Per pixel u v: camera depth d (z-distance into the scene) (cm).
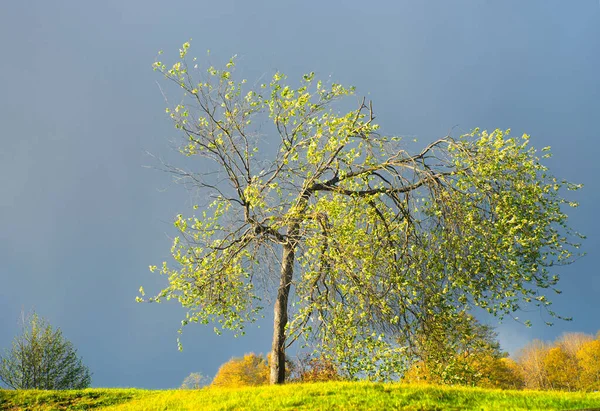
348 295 1475
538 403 1159
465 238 1525
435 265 1568
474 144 1681
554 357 5703
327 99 1733
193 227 1656
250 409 1260
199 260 1634
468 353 1588
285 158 1708
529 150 1645
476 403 1204
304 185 1684
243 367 5084
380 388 1386
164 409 1409
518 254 1562
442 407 1181
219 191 1773
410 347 1464
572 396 1248
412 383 1536
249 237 1688
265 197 1634
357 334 1459
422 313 1492
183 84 1697
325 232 1520
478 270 1520
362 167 1688
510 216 1573
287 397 1336
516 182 1623
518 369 5606
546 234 1588
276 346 1745
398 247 1588
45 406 1711
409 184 1650
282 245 1736
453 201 1582
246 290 1703
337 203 1552
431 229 1655
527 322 1467
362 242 1522
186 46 1691
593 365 5441
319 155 1617
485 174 1580
